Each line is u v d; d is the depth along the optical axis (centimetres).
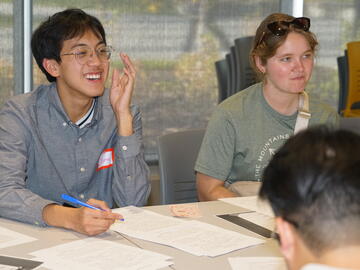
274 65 230
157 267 142
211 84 533
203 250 154
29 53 480
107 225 166
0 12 472
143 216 187
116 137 227
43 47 217
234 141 240
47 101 221
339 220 70
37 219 178
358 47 487
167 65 520
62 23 213
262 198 81
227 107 244
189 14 520
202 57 529
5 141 209
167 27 515
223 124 241
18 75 481
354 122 264
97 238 165
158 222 180
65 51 213
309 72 231
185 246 158
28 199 184
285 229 75
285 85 229
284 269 141
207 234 168
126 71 225
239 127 239
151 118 522
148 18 509
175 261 147
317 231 71
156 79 518
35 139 215
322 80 563
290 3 543
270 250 157
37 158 217
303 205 72
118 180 220
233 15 530
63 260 146
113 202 240
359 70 487
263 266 144
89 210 167
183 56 523
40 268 141
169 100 524
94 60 214
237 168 244
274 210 77
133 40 507
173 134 255
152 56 514
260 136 240
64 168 220
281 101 239
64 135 219
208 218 186
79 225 167
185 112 530
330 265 70
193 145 259
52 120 219
